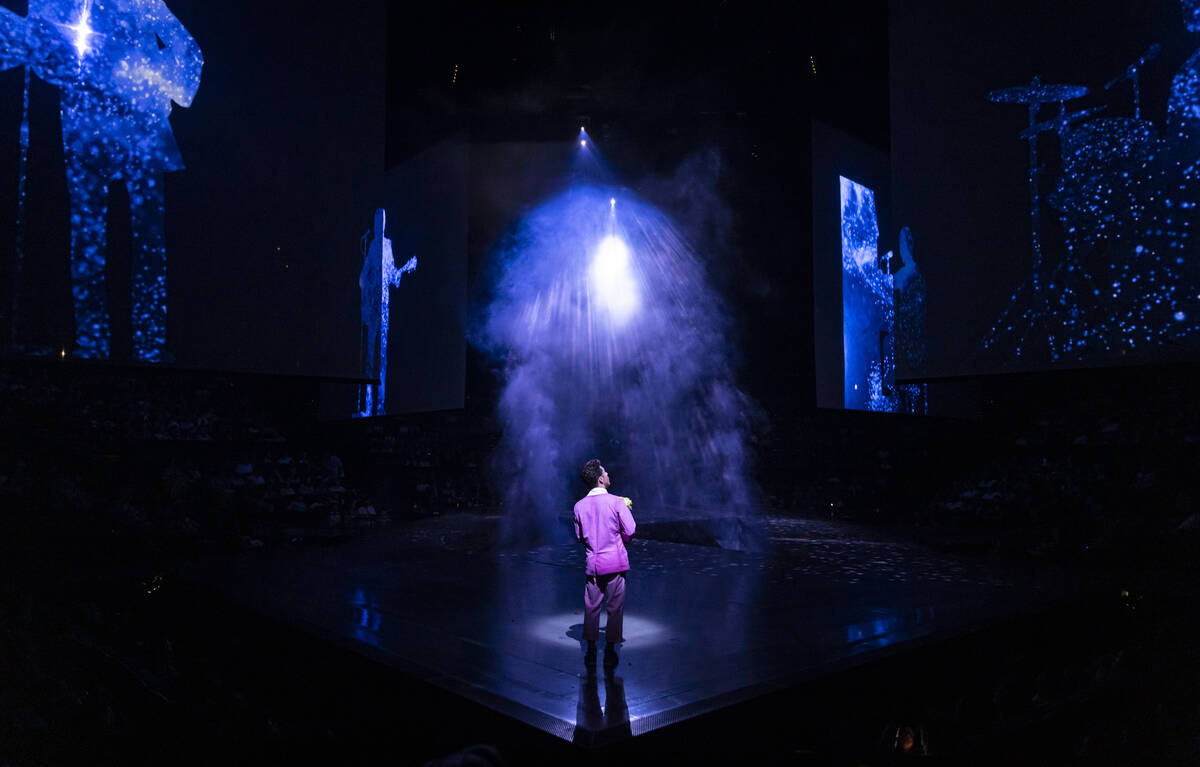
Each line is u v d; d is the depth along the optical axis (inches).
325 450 537.6
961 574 292.7
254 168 430.3
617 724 134.0
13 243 352.5
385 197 508.4
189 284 405.4
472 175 582.2
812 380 572.4
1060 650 216.8
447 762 107.7
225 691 186.5
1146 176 335.6
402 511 499.5
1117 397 432.1
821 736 153.2
